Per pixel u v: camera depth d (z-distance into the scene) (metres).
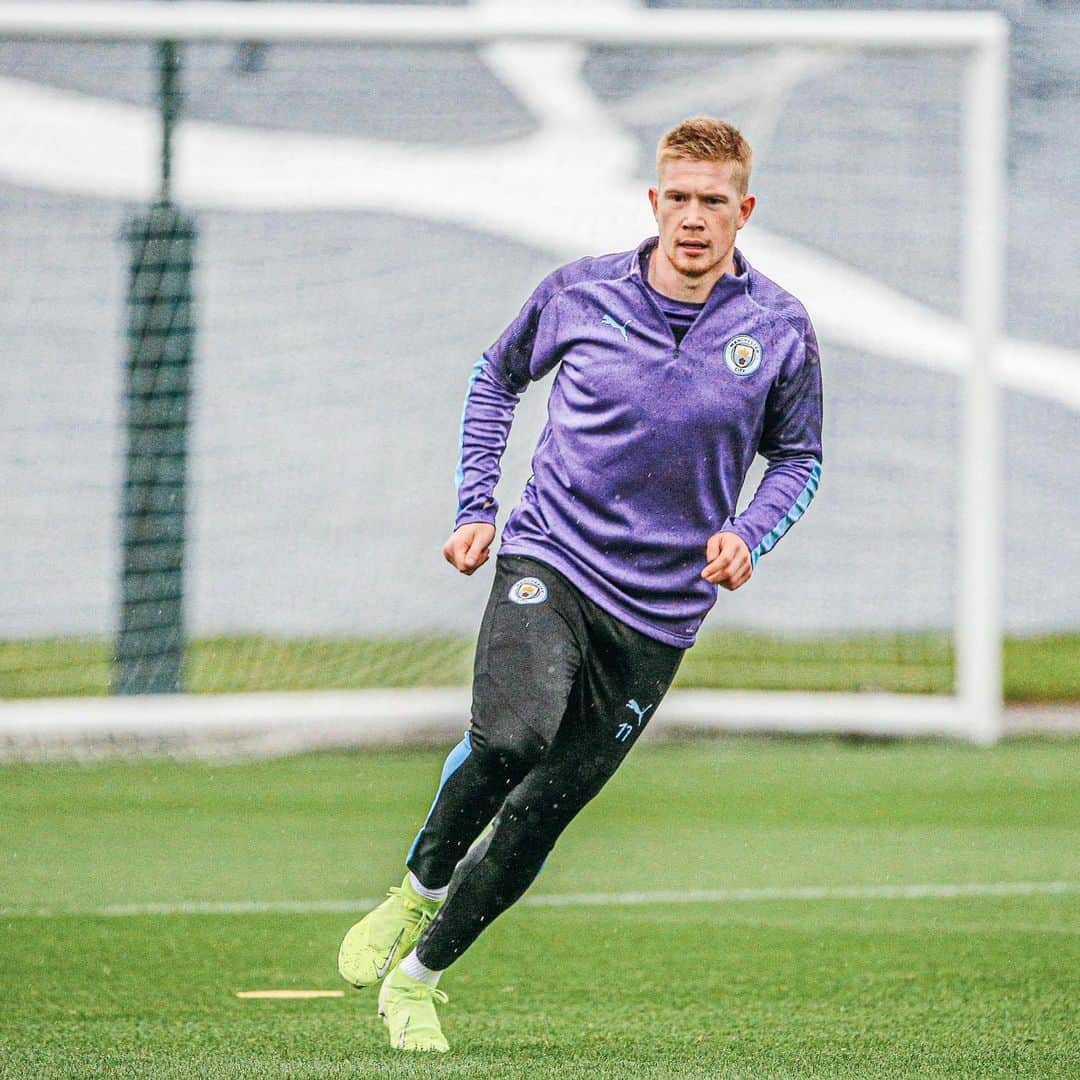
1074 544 47.38
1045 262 56.19
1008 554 47.12
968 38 33.78
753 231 43.16
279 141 42.50
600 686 13.78
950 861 23.28
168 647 33.53
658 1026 14.98
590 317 13.86
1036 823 25.94
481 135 41.97
